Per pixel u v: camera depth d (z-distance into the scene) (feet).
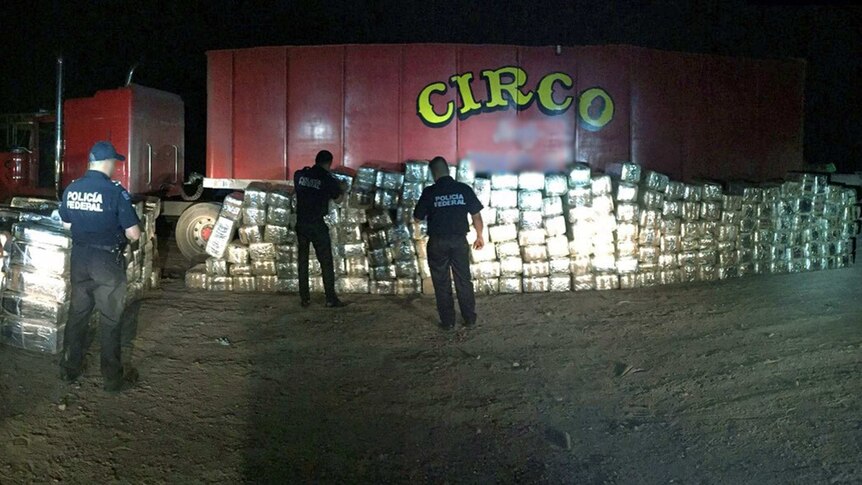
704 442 16.97
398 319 27.68
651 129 36.83
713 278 35.22
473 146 35.88
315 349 23.90
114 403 18.92
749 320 27.14
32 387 19.63
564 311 28.84
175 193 43.70
